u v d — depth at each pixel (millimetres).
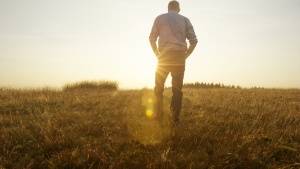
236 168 2680
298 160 2822
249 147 3039
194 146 3129
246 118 4895
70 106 5703
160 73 4387
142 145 3115
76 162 2662
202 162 2678
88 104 6027
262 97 8953
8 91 8617
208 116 4727
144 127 3807
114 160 2641
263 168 2678
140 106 5879
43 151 2934
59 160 2607
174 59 4227
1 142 3102
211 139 3354
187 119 4520
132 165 2637
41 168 2588
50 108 5434
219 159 2678
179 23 4258
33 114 4789
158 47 4402
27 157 2801
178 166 2594
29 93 8203
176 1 4555
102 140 3299
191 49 4410
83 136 3471
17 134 3389
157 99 4457
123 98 7336
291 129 3955
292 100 8766
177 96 4184
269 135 3578
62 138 3158
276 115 5027
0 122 4016
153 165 2525
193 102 6730
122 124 3969
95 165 2607
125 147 3080
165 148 3012
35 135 3436
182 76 4273
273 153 2959
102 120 4164
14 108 5375
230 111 5461
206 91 11625
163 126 3957
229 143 3191
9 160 2666
